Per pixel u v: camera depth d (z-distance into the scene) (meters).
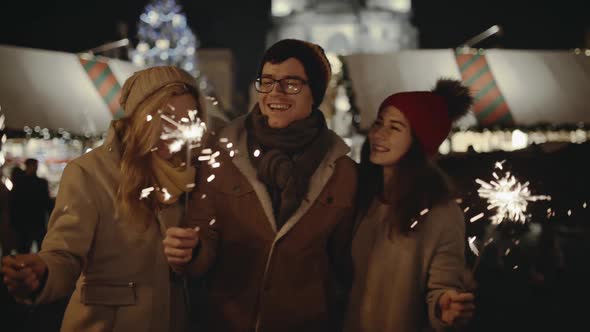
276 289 2.57
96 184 2.43
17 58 14.21
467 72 15.16
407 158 2.71
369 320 2.61
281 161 2.62
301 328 2.59
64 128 13.67
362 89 14.91
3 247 8.63
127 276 2.42
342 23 69.25
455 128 14.52
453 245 2.61
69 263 2.26
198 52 46.22
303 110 2.70
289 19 69.62
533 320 6.49
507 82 15.27
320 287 2.64
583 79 15.62
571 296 7.55
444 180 2.73
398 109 2.70
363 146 2.88
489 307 7.02
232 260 2.66
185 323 2.61
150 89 2.48
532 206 6.32
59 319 6.35
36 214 9.30
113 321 2.39
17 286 2.08
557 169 6.46
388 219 2.62
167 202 2.49
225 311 2.64
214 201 2.66
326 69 2.78
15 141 13.73
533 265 8.33
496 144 15.59
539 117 14.79
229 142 2.71
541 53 15.85
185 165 2.48
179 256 2.24
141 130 2.43
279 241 2.59
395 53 15.57
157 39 29.34
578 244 11.67
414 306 2.58
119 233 2.42
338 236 2.76
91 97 14.59
